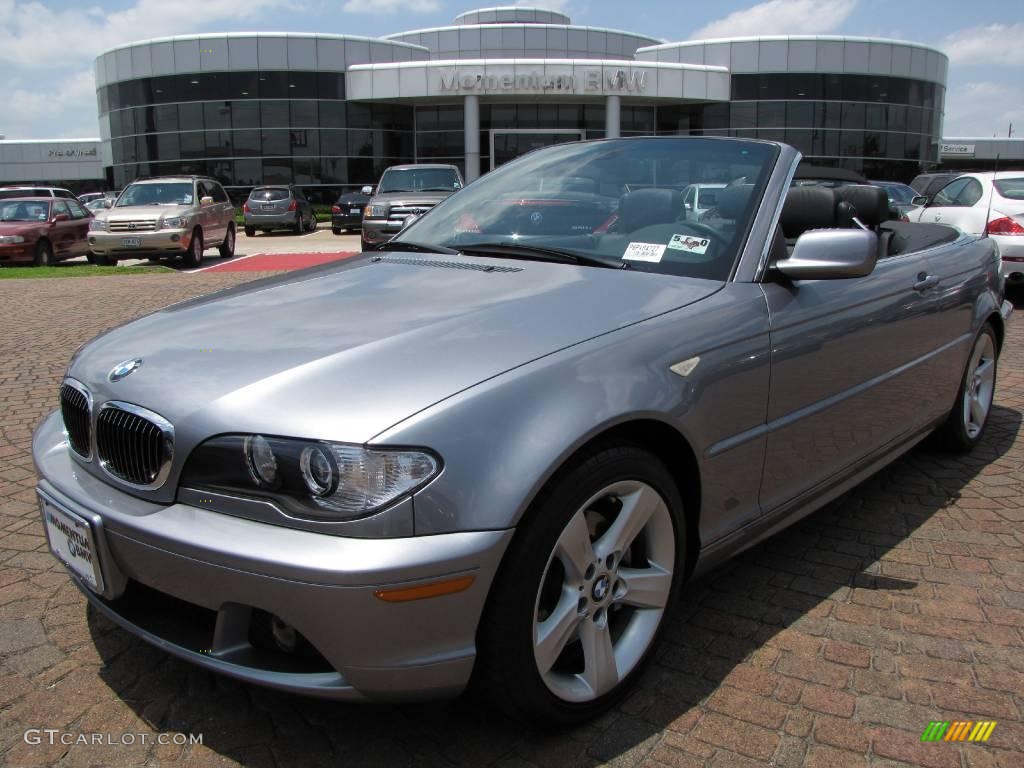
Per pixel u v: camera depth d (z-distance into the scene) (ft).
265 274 45.24
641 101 108.27
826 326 9.15
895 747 6.99
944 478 13.28
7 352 23.09
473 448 6.10
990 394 14.71
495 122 106.01
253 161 106.93
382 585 5.80
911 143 114.83
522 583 6.30
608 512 7.30
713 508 8.09
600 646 7.20
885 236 12.26
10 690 7.75
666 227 9.38
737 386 7.99
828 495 10.12
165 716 7.40
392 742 7.06
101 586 7.00
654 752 6.93
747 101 108.78
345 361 6.68
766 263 8.82
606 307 7.70
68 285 39.55
